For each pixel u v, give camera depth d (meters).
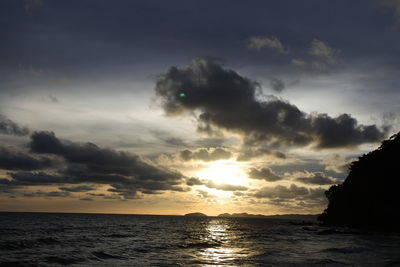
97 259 26.70
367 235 62.22
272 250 34.62
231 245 40.75
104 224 99.56
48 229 65.50
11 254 28.03
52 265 23.31
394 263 25.06
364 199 90.19
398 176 83.06
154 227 92.19
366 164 97.06
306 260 26.80
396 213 76.94
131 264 24.55
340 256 29.36
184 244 41.06
